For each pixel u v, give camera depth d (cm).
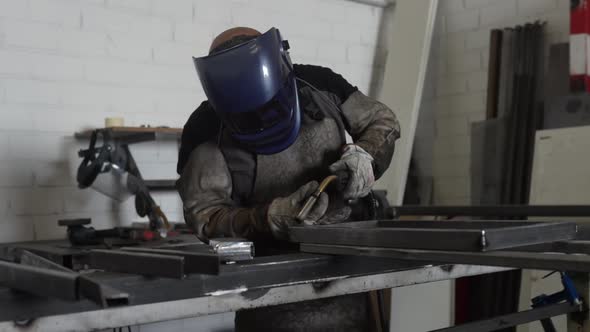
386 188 373
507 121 350
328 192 146
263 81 137
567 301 165
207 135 157
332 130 160
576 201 276
